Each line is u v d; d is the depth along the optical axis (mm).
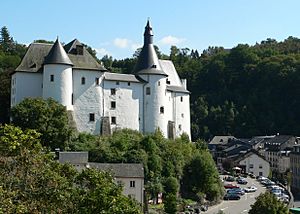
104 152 82375
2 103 95438
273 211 58719
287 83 191875
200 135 191750
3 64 143625
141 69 98500
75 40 93750
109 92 92625
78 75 89750
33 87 88125
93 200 30891
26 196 25516
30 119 78500
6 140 25672
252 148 155625
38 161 26609
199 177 89750
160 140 91500
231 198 93312
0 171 25406
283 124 183500
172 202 74875
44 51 91750
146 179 81375
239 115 192625
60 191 27359
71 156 74062
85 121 89500
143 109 96875
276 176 147750
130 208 31797
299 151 136000
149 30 101438
